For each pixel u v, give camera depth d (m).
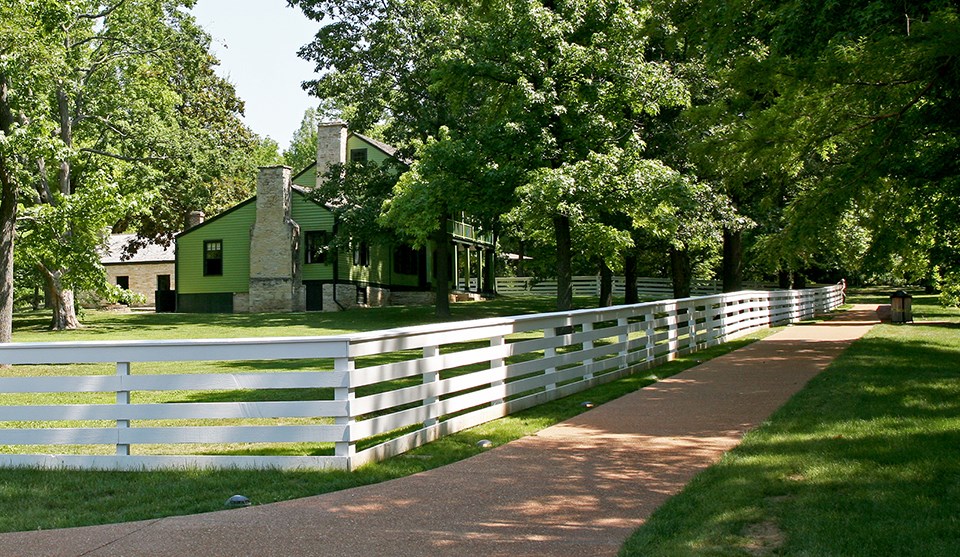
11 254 17.41
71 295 30.69
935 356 14.60
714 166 16.03
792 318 28.77
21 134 16.48
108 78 31.16
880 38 11.23
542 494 6.14
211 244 39.91
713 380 12.37
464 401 8.93
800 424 8.38
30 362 7.30
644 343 14.52
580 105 17.59
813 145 14.27
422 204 19.00
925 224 15.64
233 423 9.80
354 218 32.59
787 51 12.31
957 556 4.37
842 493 5.71
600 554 4.73
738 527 5.04
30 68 18.28
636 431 8.56
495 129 18.05
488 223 28.81
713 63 15.23
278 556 4.76
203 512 5.78
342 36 30.92
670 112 22.95
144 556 4.79
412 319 32.31
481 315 34.00
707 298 18.27
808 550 4.53
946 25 10.12
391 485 6.50
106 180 18.17
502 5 18.14
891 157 12.52
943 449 6.91
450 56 18.28
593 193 17.08
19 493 6.37
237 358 7.12
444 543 4.97
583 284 50.09
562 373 11.17
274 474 6.85
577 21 17.91
